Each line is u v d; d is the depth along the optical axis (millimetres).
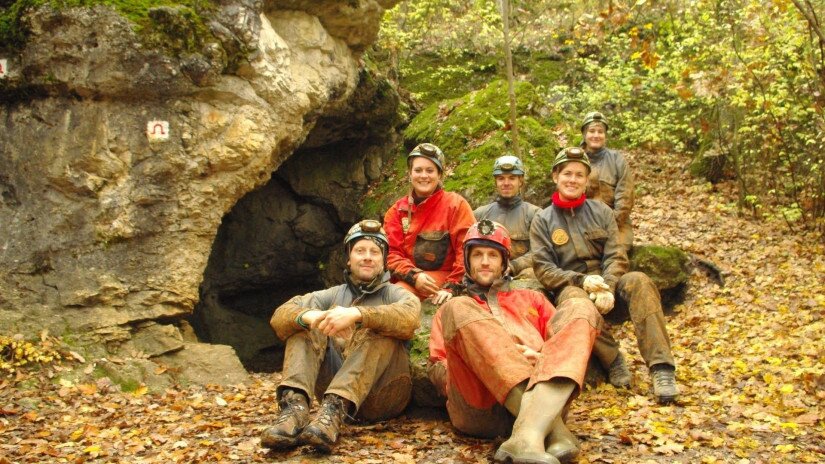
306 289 10797
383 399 4371
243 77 7016
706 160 11227
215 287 10234
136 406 5480
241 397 5719
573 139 9695
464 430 4121
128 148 6590
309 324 4020
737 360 5723
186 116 6750
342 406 3949
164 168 6684
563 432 3570
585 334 3707
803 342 5988
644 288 4898
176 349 6496
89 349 6227
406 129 10891
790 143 9641
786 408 4559
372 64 10438
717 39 9773
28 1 6391
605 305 4684
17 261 6379
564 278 5020
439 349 4406
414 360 4777
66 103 6520
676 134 12414
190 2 6703
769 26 8844
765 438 4074
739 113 9953
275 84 7262
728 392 4945
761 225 9406
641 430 4148
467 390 3951
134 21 6395
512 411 3666
